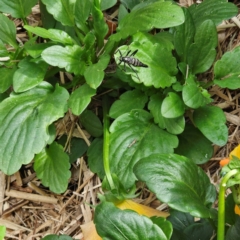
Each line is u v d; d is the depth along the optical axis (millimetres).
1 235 232
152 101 312
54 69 340
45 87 319
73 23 330
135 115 313
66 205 336
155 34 331
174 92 309
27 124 304
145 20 290
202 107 311
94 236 273
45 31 306
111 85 338
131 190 291
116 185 289
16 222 339
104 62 298
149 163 227
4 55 334
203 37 308
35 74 311
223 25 359
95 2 310
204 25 306
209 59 315
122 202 279
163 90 318
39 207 340
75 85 341
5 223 336
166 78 301
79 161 344
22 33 383
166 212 297
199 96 291
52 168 322
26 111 308
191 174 230
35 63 314
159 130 308
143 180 223
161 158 229
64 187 315
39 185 348
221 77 314
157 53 298
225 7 334
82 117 339
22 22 382
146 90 317
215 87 346
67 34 313
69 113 349
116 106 320
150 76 294
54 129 317
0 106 310
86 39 313
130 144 302
